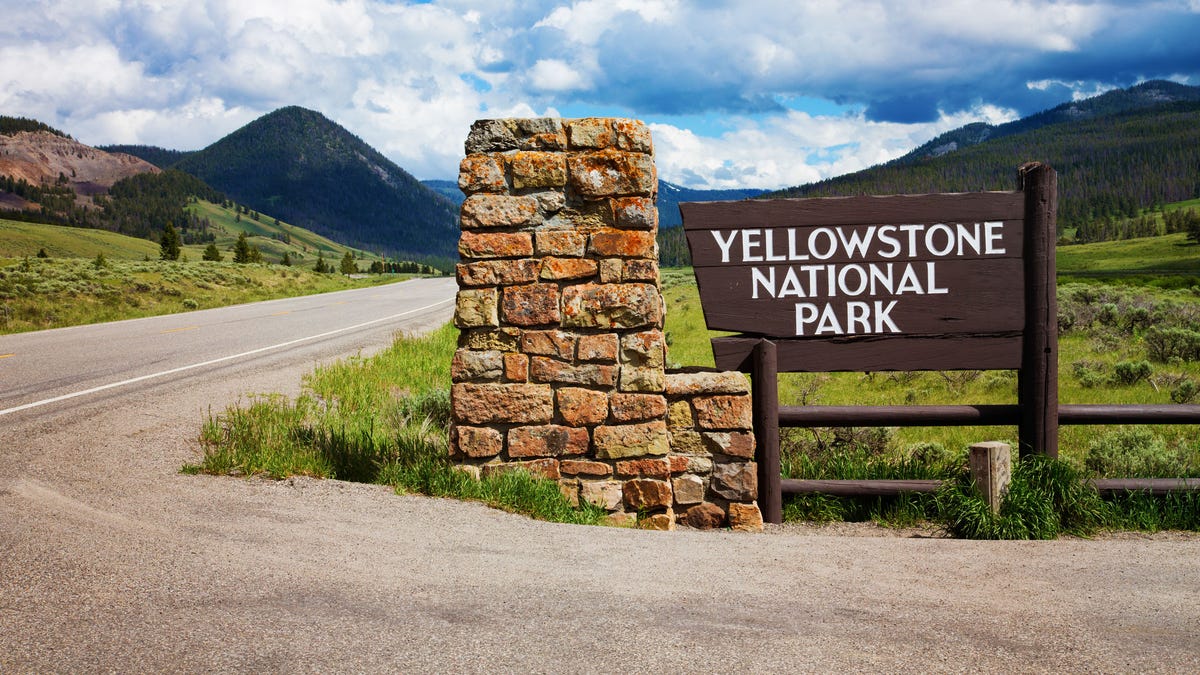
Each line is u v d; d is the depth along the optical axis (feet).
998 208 20.45
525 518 17.66
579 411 19.52
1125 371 44.70
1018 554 15.33
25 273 124.88
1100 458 27.27
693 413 20.15
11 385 35.60
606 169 19.44
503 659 9.96
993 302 20.48
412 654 10.05
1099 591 12.94
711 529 20.02
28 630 10.55
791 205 20.71
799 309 20.72
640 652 10.23
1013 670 9.83
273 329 68.90
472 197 19.57
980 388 46.06
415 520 16.80
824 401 43.39
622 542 15.97
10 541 14.14
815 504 21.09
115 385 35.60
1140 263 502.79
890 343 20.65
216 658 9.84
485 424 19.70
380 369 42.65
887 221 20.59
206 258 374.02
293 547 14.51
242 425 24.79
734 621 11.39
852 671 9.73
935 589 13.02
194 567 13.19
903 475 22.71
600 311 19.45
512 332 19.62
